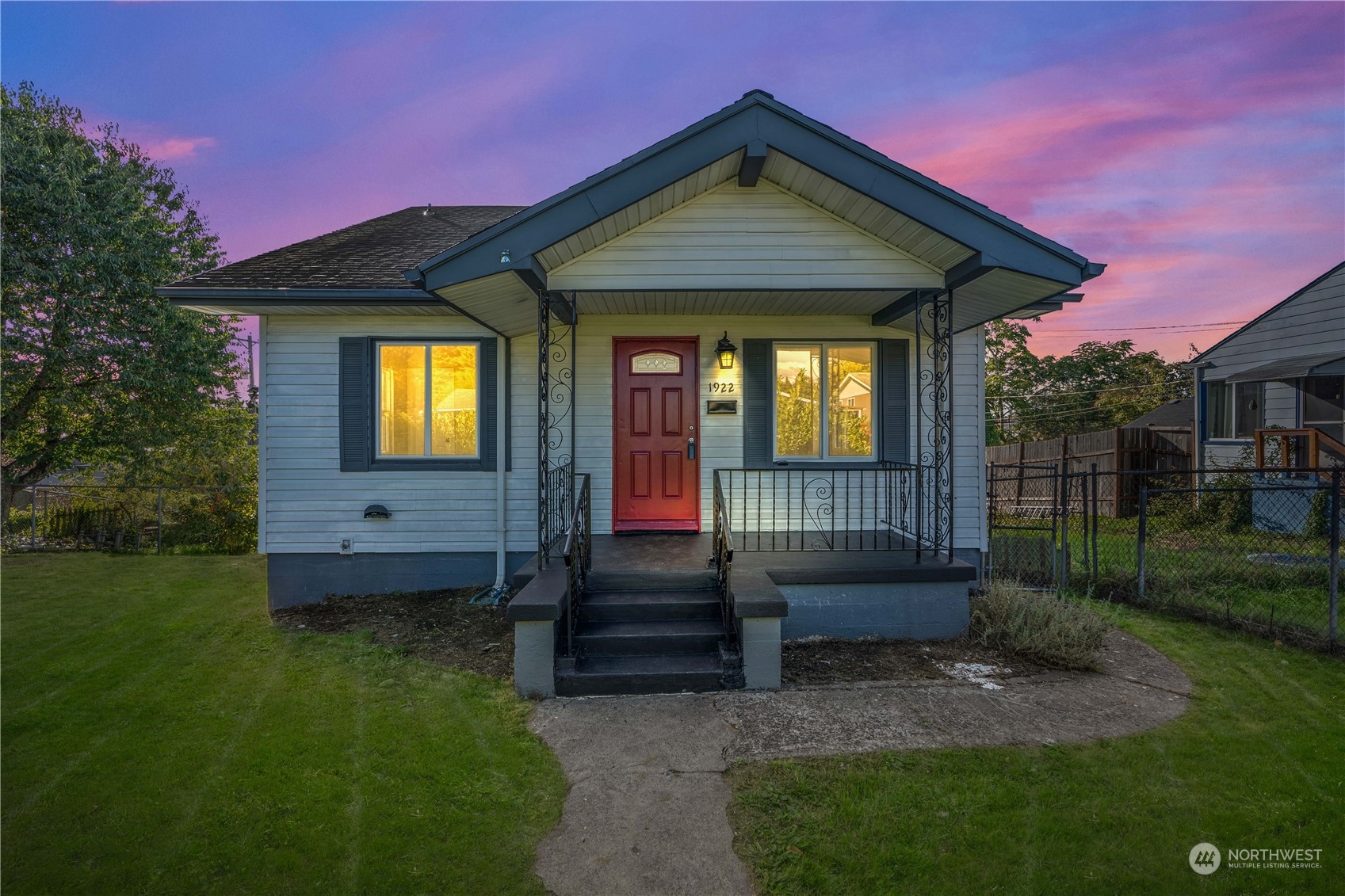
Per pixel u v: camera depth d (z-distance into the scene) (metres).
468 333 7.54
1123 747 3.67
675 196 5.25
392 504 7.55
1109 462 14.73
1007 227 4.96
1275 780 3.31
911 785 3.29
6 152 12.05
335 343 7.49
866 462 7.63
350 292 6.77
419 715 4.25
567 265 5.42
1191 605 6.59
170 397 14.45
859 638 5.74
